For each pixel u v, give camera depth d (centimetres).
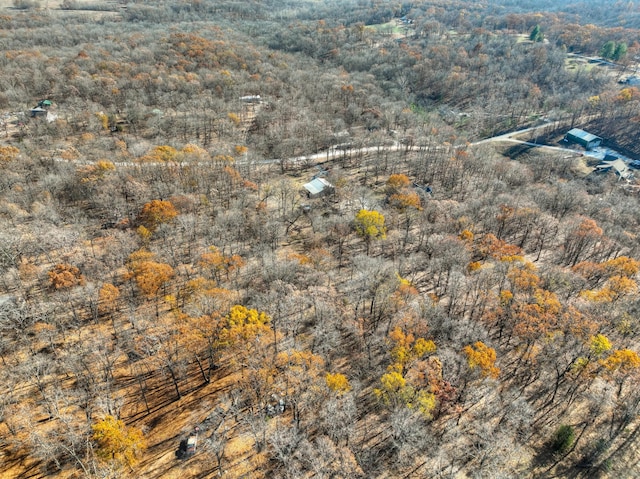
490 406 7625
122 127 18538
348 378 7962
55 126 17038
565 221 12562
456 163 16788
